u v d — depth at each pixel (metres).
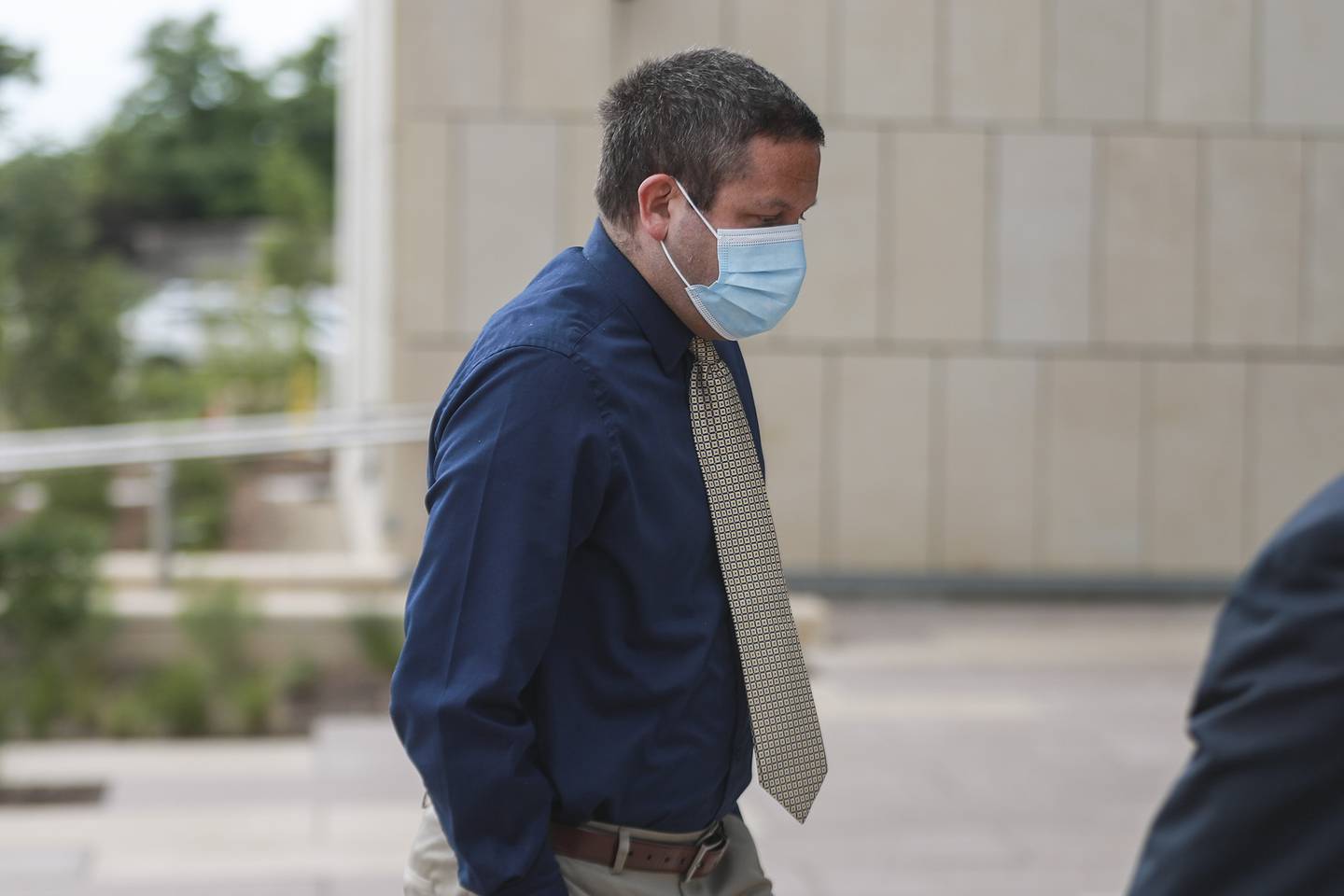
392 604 24.55
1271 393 28.86
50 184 43.31
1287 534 4.23
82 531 22.34
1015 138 28.30
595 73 27.73
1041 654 24.70
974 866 15.41
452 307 27.84
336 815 17.16
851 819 16.88
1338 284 28.75
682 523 6.30
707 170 6.24
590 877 6.39
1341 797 4.10
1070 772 18.69
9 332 41.97
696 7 27.77
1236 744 4.19
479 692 5.82
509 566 5.89
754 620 6.45
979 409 28.50
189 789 18.08
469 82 27.64
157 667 23.12
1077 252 28.50
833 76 27.98
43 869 15.15
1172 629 26.62
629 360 6.23
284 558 28.27
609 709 6.24
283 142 132.38
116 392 43.62
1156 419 28.72
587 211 27.91
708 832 6.75
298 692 22.45
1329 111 28.59
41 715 20.62
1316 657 4.09
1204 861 4.25
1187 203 28.52
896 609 27.81
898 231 28.27
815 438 28.34
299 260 74.44
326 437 25.88
